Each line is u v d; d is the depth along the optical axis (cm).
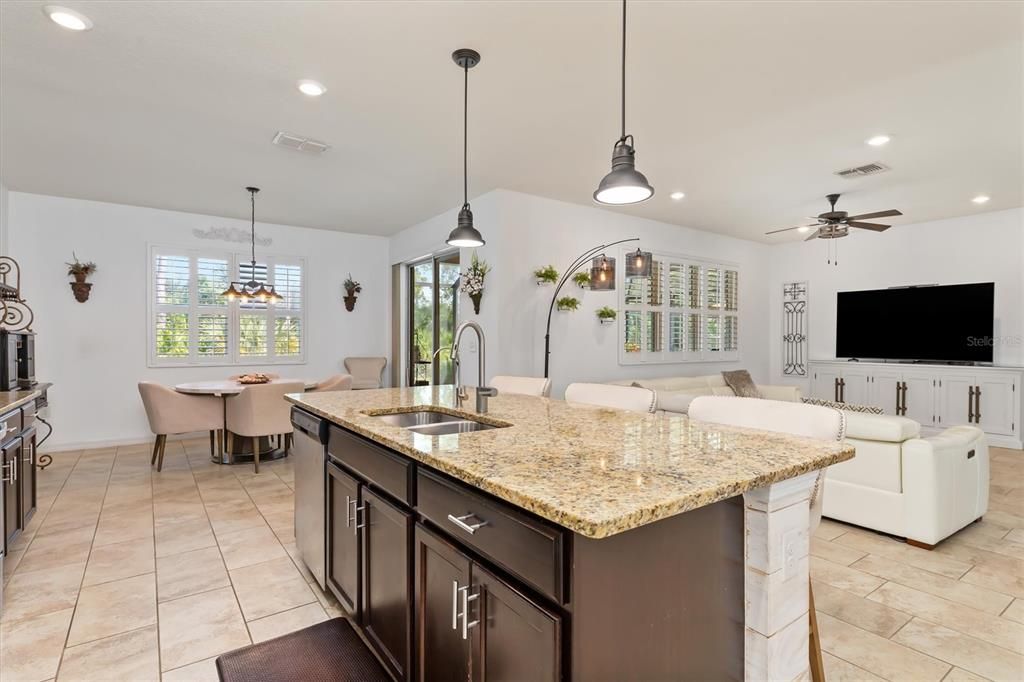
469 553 127
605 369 570
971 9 219
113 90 292
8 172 436
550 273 497
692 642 120
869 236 671
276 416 448
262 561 272
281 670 183
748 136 357
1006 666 188
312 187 479
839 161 407
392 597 164
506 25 232
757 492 128
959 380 573
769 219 611
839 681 180
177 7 219
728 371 656
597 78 278
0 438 237
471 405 239
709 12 221
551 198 519
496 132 351
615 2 215
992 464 479
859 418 311
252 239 602
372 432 171
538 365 512
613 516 90
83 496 377
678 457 133
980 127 341
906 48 249
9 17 224
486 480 113
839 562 274
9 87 288
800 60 260
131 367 551
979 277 581
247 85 286
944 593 241
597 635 101
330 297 677
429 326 634
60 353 515
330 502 219
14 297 389
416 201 528
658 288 625
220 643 200
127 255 547
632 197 207
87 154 392
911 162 409
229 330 606
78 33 237
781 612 129
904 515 295
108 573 257
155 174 440
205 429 461
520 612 108
